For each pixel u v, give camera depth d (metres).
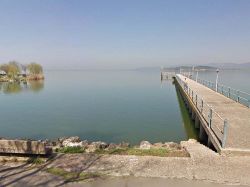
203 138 16.77
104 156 10.02
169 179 8.18
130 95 47.22
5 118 28.80
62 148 11.59
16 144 9.68
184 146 11.66
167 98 42.72
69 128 23.89
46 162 9.50
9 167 9.14
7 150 9.74
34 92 55.91
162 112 30.23
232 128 13.59
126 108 33.50
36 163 9.45
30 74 103.00
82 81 100.44
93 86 71.62
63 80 110.50
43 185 7.81
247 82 66.12
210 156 9.95
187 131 21.62
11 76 99.06
